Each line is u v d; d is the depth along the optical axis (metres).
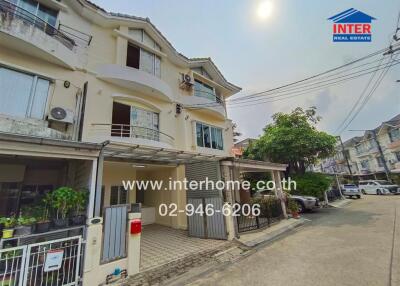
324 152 14.89
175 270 4.70
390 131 24.92
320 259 4.83
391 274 3.80
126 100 8.44
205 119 11.89
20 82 5.99
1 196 5.99
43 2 7.02
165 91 9.29
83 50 7.67
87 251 3.87
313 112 16.39
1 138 3.38
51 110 6.15
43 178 6.75
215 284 3.97
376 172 27.27
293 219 9.95
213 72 13.61
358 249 5.27
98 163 4.59
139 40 9.48
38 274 3.42
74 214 4.30
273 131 16.28
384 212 10.25
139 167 8.96
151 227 9.28
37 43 6.01
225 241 6.57
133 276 4.35
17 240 3.46
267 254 5.54
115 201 8.66
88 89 7.40
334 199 17.61
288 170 16.59
